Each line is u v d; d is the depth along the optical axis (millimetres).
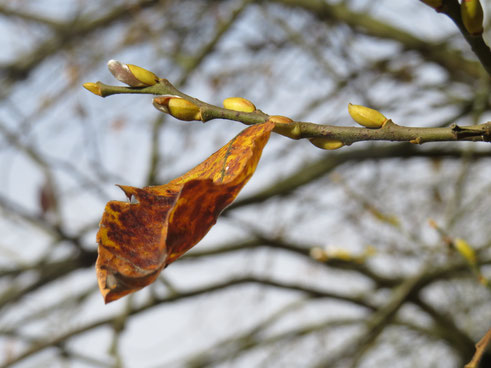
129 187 773
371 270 5168
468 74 4941
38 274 4633
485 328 5305
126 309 4105
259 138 830
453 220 3707
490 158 4871
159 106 1065
